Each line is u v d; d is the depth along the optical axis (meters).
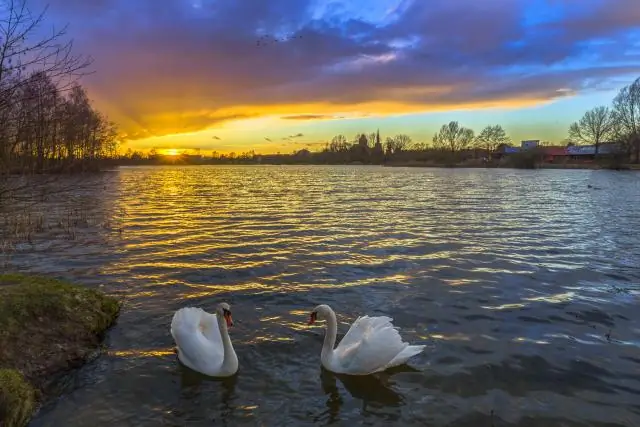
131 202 29.70
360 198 33.19
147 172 102.75
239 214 23.64
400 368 6.84
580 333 8.10
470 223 20.62
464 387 6.33
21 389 5.61
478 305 9.48
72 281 10.86
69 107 10.99
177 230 18.42
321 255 13.88
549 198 33.03
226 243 15.69
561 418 5.63
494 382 6.46
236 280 11.16
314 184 51.34
